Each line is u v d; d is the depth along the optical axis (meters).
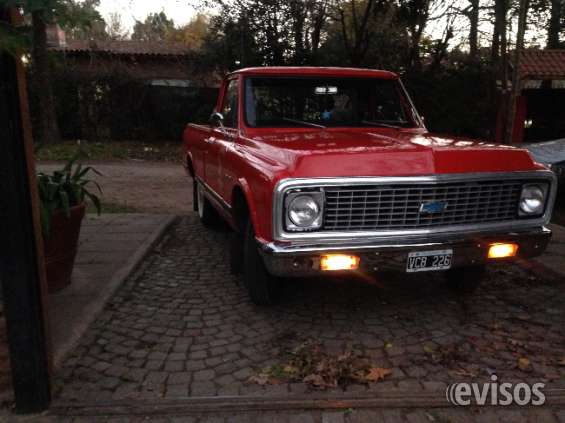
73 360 3.46
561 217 8.08
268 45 15.50
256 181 3.62
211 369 3.37
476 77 16.44
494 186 3.65
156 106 18.84
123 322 4.07
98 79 18.05
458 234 3.60
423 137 4.41
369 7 14.73
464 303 4.49
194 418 2.86
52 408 2.94
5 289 2.74
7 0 2.22
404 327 4.00
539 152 9.13
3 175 2.66
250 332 3.90
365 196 3.37
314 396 3.04
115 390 3.12
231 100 5.34
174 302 4.47
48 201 4.15
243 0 14.67
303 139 4.22
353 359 3.49
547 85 19.27
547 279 5.06
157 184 11.26
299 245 3.32
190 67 18.31
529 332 3.93
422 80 16.39
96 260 5.34
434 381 3.23
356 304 4.44
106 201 9.12
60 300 4.31
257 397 3.03
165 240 6.42
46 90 16.11
